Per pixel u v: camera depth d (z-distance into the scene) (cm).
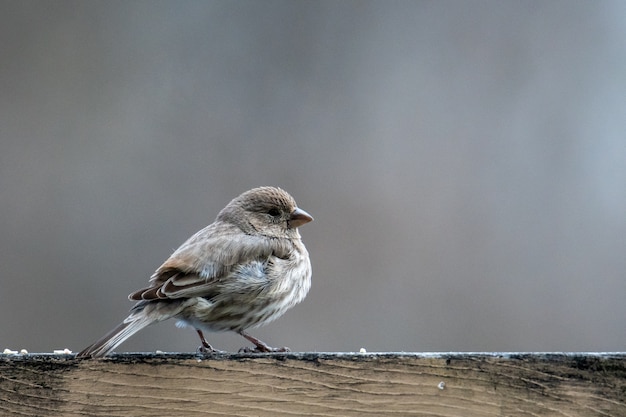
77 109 1620
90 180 1566
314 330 1470
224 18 1686
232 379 716
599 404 691
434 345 1470
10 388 716
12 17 1659
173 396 716
